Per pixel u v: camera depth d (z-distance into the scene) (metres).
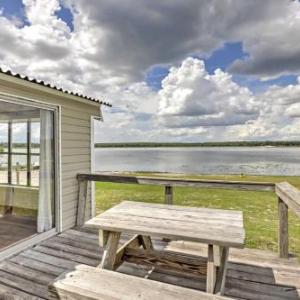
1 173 4.07
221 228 2.09
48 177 3.85
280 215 3.01
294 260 2.92
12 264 2.82
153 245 3.31
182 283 2.44
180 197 7.81
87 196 4.69
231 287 2.36
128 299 1.48
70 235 3.79
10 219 3.93
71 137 4.24
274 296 2.22
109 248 2.31
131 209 2.69
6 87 2.98
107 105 5.03
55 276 2.56
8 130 3.95
